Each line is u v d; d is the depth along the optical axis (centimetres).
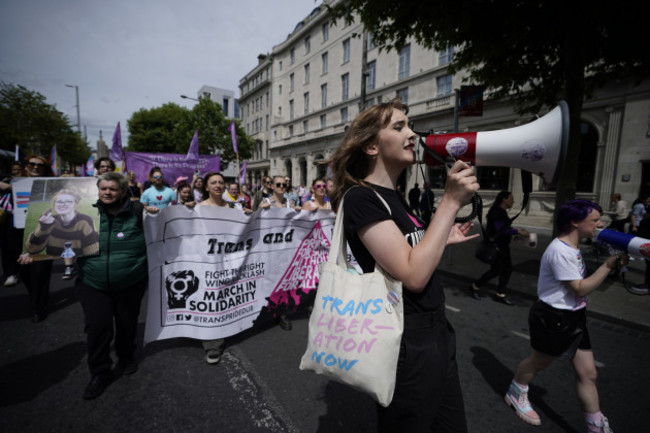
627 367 274
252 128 3838
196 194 688
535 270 560
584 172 1077
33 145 2114
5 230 371
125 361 252
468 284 510
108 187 218
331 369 95
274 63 3145
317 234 346
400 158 103
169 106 3241
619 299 416
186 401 223
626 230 729
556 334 184
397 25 489
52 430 195
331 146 2400
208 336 272
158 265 257
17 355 279
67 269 489
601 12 404
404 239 90
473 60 545
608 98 985
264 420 206
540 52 529
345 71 2228
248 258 300
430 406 103
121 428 197
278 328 337
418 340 101
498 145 107
